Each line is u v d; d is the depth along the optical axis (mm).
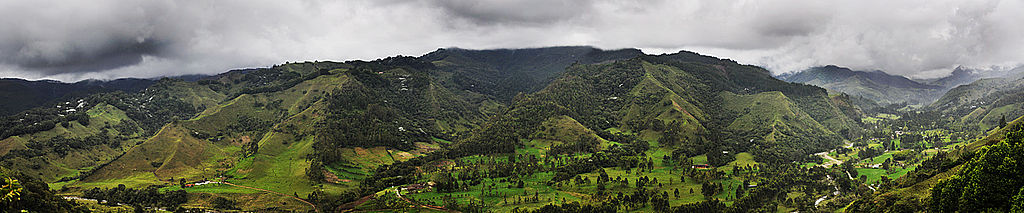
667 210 184000
